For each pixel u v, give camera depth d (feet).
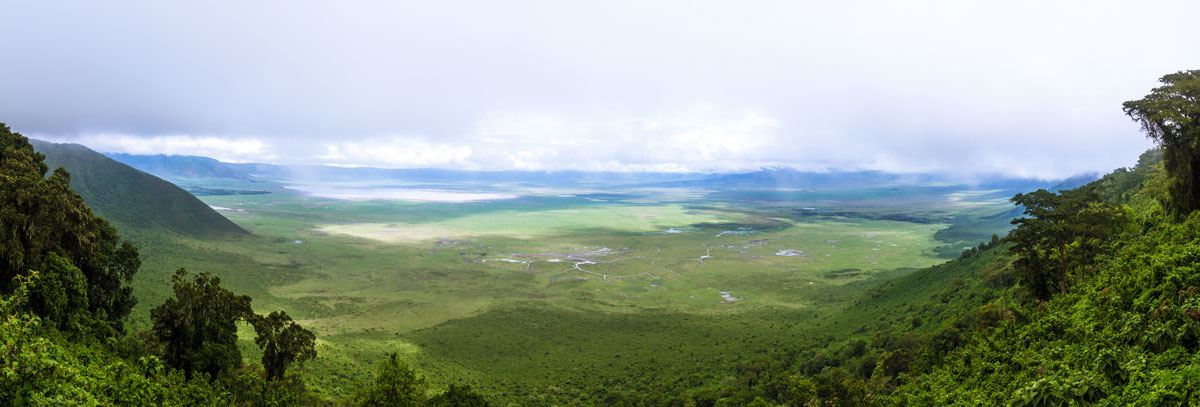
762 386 251.60
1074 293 169.37
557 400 258.78
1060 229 205.36
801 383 215.10
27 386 69.05
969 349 168.76
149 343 197.88
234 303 208.74
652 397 250.78
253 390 157.38
